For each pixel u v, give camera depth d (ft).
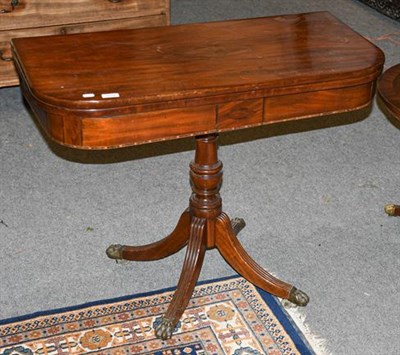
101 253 8.12
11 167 9.75
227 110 5.76
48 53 6.18
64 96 5.37
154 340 6.88
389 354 6.75
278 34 6.68
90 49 6.29
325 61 6.09
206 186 6.84
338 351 6.77
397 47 13.35
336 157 10.12
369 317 7.18
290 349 6.77
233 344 6.84
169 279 7.73
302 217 8.77
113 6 10.50
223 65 6.00
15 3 10.00
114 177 9.56
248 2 15.55
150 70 5.89
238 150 10.24
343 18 14.75
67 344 6.82
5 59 10.36
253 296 7.43
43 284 7.64
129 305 7.32
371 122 11.00
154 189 9.32
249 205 8.99
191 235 7.05
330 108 6.08
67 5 10.28
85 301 7.39
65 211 8.86
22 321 7.09
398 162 10.02
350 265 7.92
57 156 10.00
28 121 10.86
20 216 8.75
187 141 10.39
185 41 6.52
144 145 10.26
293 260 7.99
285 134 10.66
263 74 5.82
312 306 7.30
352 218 8.75
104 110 5.37
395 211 8.70
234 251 7.22
